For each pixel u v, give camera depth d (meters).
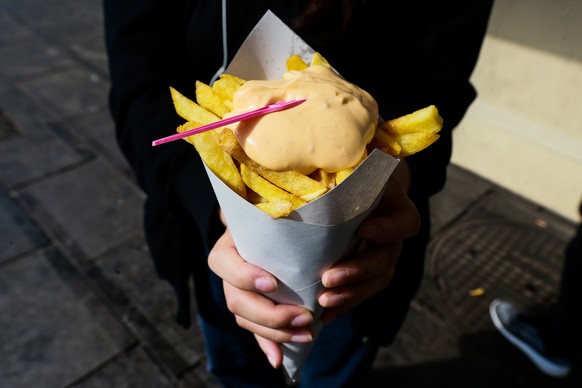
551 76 0.79
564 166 0.82
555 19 0.75
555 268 0.77
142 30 0.37
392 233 0.26
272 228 0.25
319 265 0.27
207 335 0.46
